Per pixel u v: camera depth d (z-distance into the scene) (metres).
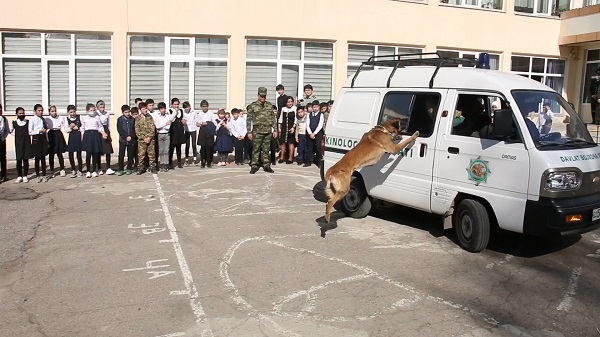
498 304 4.99
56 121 11.45
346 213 8.23
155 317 4.66
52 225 7.64
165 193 9.84
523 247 6.72
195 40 15.02
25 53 14.20
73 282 5.48
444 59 7.18
